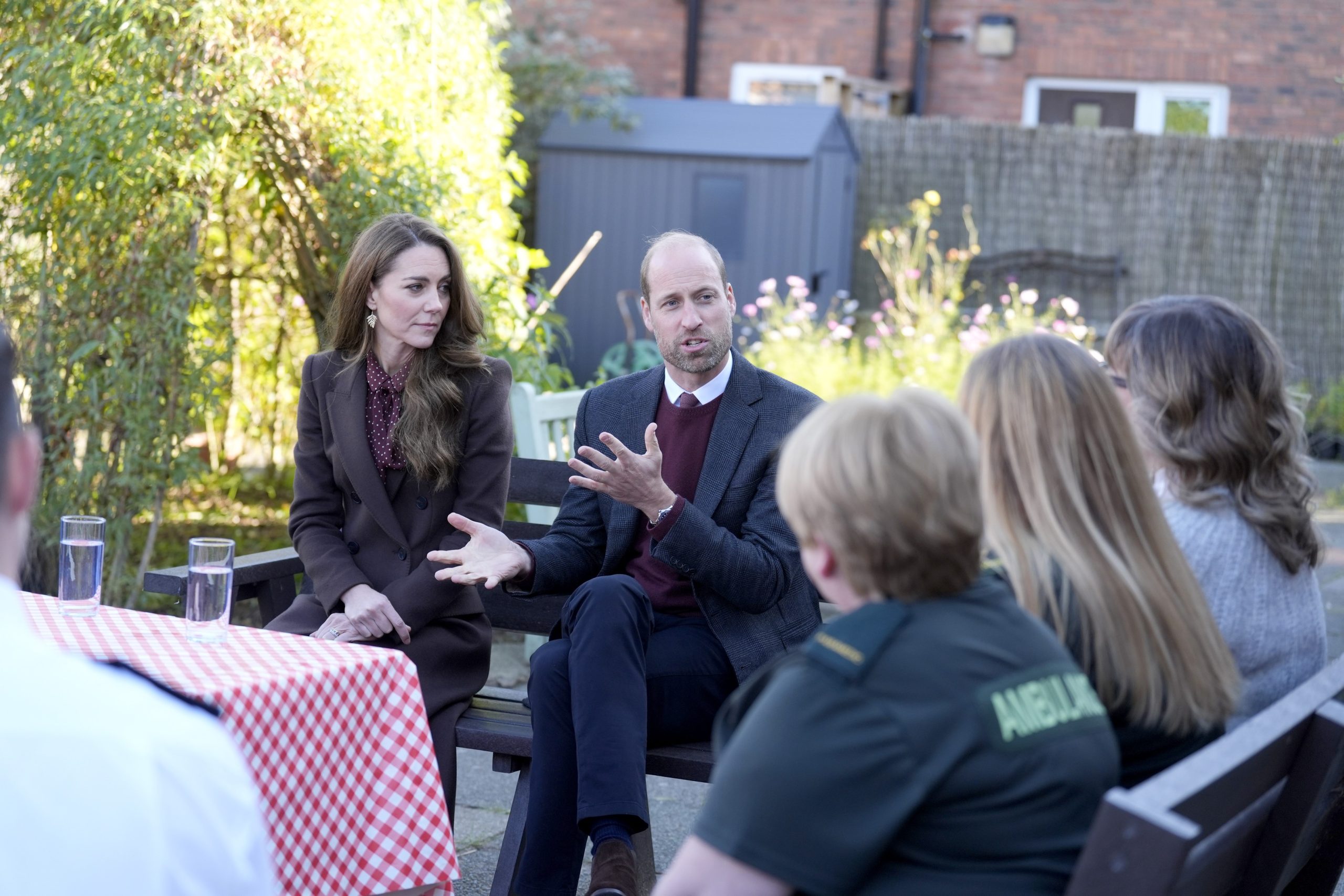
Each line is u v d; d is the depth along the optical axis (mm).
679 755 2600
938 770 1365
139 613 2475
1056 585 1688
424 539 3059
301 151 4953
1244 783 1484
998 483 1750
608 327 9289
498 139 5727
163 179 4508
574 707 2465
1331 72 10875
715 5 11586
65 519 2432
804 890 1365
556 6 11430
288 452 6789
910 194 10203
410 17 4918
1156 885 1215
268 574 3213
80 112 4402
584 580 3018
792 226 8969
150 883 988
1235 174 9758
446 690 2881
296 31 4691
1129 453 1738
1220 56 11031
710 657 2717
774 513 2832
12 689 989
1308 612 2062
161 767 1011
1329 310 9719
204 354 4855
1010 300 9094
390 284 3053
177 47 4512
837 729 1373
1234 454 2029
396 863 2176
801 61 11539
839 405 1492
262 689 1959
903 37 11414
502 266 5352
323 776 2084
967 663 1409
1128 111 11328
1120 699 1670
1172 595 1699
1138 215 9938
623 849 2346
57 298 4715
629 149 9109
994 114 11398
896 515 1426
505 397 3160
